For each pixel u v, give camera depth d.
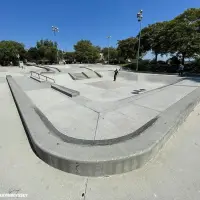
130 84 10.46
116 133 2.89
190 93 5.61
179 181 1.87
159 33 18.31
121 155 1.96
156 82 11.39
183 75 12.47
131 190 1.74
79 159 1.89
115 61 44.59
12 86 7.06
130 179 1.91
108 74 15.32
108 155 1.97
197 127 3.36
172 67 19.47
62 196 1.66
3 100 5.52
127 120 3.50
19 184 1.81
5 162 2.18
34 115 3.44
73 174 1.98
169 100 5.04
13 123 3.55
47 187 1.78
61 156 1.96
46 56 41.22
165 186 1.79
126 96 6.90
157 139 2.37
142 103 4.76
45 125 2.95
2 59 29.48
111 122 3.40
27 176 1.93
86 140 2.45
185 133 3.09
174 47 16.52
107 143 2.30
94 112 4.03
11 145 2.63
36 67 20.47
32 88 7.23
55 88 6.94
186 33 15.38
